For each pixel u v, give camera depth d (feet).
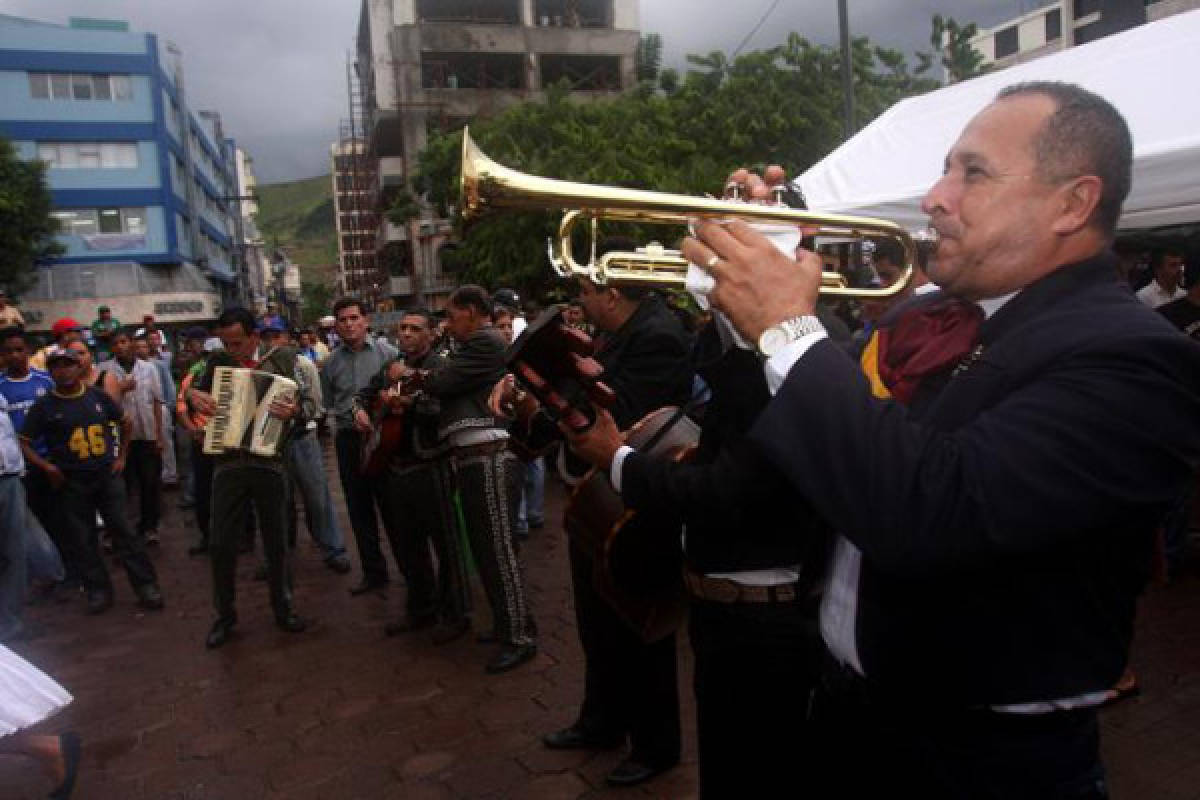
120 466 17.30
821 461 3.40
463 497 12.64
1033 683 3.43
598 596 9.52
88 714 12.32
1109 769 9.12
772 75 58.03
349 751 10.69
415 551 14.33
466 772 9.95
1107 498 3.09
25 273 90.89
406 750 10.59
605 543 7.18
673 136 58.29
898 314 4.48
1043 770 3.53
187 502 27.12
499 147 63.46
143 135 115.44
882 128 18.95
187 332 29.66
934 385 3.86
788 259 3.84
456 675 12.67
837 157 19.17
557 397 5.82
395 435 13.39
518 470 18.65
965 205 3.67
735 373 4.88
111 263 114.62
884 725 3.89
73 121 111.75
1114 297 3.49
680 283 4.99
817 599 4.53
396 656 13.61
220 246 166.40
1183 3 83.05
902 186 17.21
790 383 3.53
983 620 3.47
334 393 17.34
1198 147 11.93
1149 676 11.17
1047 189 3.52
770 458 3.55
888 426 3.34
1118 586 3.53
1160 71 13.55
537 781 9.61
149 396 22.57
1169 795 8.63
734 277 3.77
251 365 15.48
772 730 5.76
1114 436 3.10
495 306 23.17
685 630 13.88
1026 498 3.09
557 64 127.34
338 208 259.60
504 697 11.82
